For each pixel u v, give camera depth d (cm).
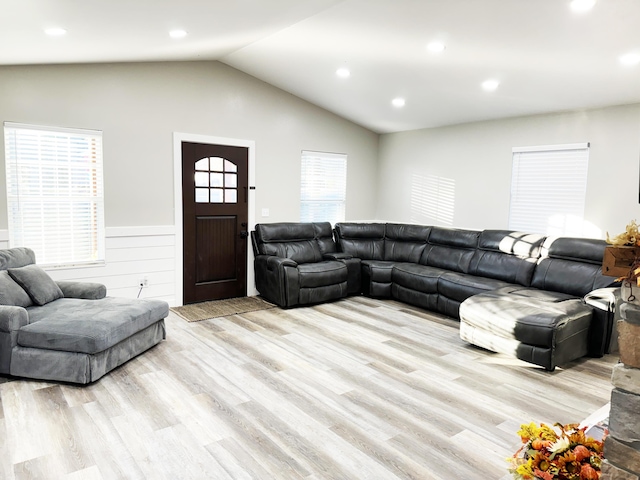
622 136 435
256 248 569
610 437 101
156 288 505
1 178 401
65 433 246
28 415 264
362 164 691
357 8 343
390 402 291
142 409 275
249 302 547
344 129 661
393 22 358
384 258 641
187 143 514
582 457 128
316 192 644
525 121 513
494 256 518
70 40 329
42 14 257
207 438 245
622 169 437
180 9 290
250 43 451
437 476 215
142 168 484
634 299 96
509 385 321
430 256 588
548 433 142
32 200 421
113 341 316
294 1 316
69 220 443
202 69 518
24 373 308
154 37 361
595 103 441
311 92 578
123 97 466
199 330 432
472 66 416
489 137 552
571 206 479
